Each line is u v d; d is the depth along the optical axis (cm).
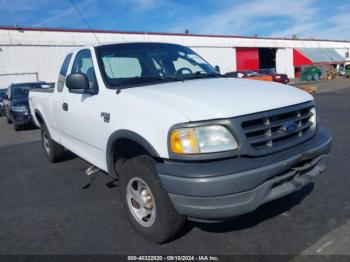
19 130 1178
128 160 331
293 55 5009
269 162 274
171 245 320
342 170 497
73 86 381
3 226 384
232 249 308
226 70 4009
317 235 322
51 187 507
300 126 314
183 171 265
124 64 399
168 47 454
